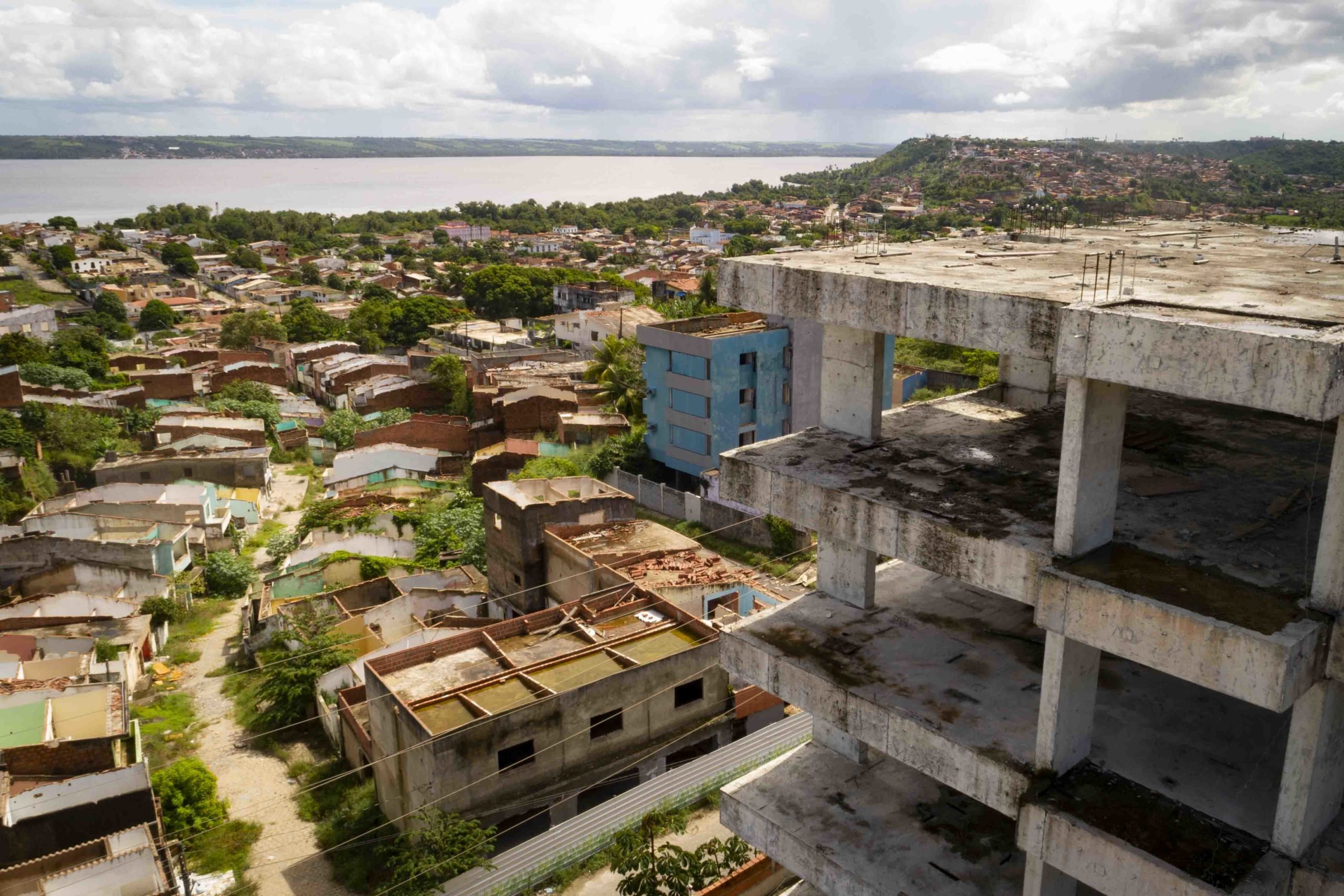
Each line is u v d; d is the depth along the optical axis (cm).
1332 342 884
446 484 5897
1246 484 1433
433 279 15862
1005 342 1211
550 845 2425
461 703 2595
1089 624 1093
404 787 2567
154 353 9219
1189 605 1045
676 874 2083
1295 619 1008
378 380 8212
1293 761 1054
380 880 2503
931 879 1404
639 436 5516
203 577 4603
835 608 1678
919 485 1434
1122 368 1037
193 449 6031
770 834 1551
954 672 1459
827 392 1702
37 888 2175
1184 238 1998
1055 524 1245
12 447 5794
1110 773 1214
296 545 4731
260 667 3681
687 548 3784
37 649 3456
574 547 3716
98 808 2481
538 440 6034
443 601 3900
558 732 2570
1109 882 1103
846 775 1669
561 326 9919
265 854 2647
